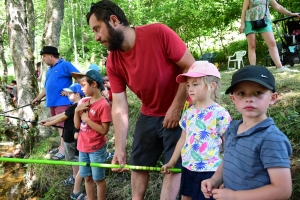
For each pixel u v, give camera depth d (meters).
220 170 1.64
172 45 2.12
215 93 2.00
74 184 3.53
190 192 1.99
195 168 1.92
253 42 4.12
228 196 1.40
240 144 1.43
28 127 5.13
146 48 2.13
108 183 3.40
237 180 1.42
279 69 4.29
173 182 2.33
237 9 8.42
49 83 4.36
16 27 5.32
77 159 3.56
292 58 4.81
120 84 2.41
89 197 3.05
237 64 8.46
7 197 4.01
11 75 15.31
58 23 5.68
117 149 2.33
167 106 2.34
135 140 2.49
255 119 1.42
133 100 4.70
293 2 6.96
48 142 4.91
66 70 4.38
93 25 2.08
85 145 2.88
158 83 2.21
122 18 2.09
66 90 3.77
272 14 7.58
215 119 1.91
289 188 1.28
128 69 2.25
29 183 4.19
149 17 10.70
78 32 18.11
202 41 10.02
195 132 1.95
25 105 4.96
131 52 2.17
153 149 2.47
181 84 2.16
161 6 9.95
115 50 2.18
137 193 2.51
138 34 2.15
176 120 2.23
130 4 11.04
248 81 1.34
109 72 2.39
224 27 9.12
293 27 5.02
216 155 1.90
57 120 3.44
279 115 3.05
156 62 2.16
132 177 2.53
